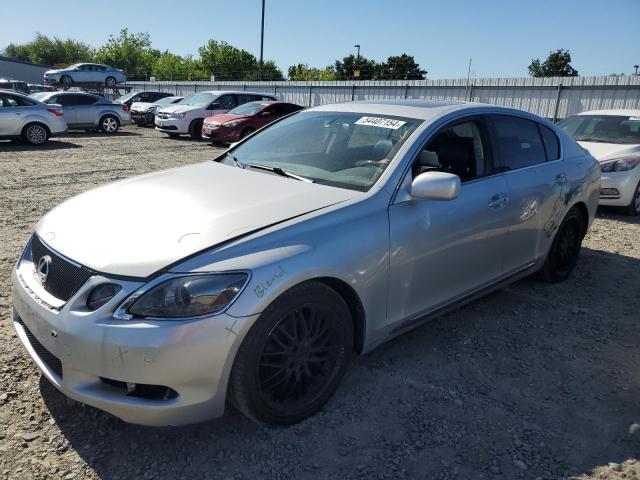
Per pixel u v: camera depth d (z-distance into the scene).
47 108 14.89
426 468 2.48
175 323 2.22
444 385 3.14
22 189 8.30
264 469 2.43
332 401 2.94
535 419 2.86
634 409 2.98
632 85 20.30
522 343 3.70
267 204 2.80
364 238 2.78
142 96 25.22
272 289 2.38
